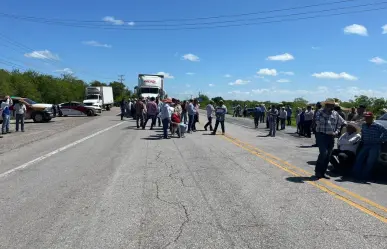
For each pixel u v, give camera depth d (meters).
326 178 7.99
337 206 5.82
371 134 7.89
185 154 11.17
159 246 4.21
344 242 4.36
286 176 8.11
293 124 31.73
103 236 4.50
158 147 12.71
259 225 4.91
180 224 4.93
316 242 4.36
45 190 6.67
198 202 5.95
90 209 5.55
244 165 9.42
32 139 15.07
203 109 79.69
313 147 13.63
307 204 5.91
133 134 17.34
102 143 13.75
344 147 8.74
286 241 4.38
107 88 55.72
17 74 51.00
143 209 5.56
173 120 16.31
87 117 34.59
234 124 28.14
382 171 8.52
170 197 6.23
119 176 7.89
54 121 27.83
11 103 18.44
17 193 6.46
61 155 10.78
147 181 7.43
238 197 6.28
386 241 4.41
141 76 37.97
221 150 12.22
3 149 12.04
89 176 7.87
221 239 4.42
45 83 56.56
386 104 37.06
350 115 15.33
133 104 30.11
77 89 70.88
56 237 4.47
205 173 8.30
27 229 4.73
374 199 6.29
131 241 4.35
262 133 20.08
